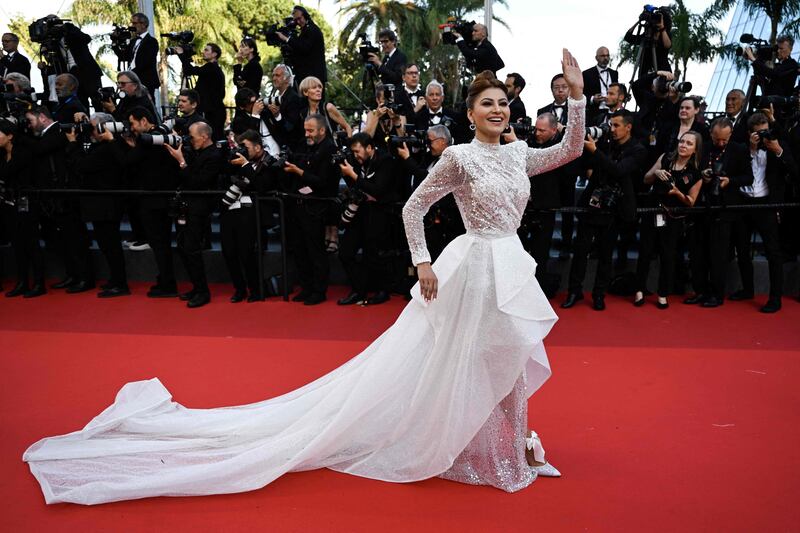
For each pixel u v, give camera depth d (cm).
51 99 832
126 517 269
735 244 634
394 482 294
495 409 292
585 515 267
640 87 709
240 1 1698
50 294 684
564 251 699
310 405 320
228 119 1044
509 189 279
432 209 598
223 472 287
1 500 281
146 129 629
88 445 319
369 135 611
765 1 1619
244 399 399
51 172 660
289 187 646
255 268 643
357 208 606
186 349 499
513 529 257
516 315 272
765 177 600
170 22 1644
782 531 254
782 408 374
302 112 718
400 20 1532
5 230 761
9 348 504
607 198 578
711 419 359
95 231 661
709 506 272
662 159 614
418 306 296
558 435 341
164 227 661
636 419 360
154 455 311
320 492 286
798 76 720
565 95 711
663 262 600
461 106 689
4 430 355
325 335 534
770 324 554
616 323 559
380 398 293
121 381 432
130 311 615
